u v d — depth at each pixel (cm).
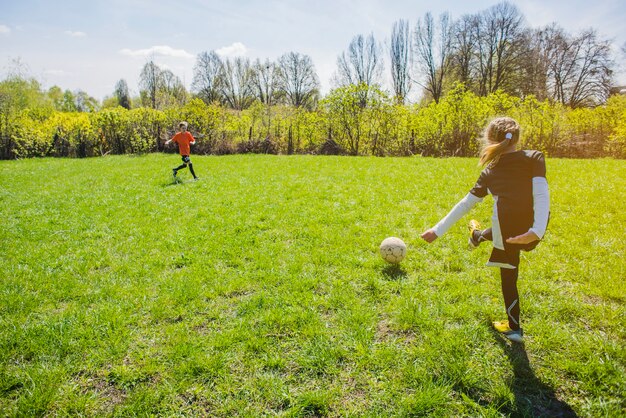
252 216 823
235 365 356
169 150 2839
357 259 577
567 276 505
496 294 466
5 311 459
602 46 4088
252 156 2239
